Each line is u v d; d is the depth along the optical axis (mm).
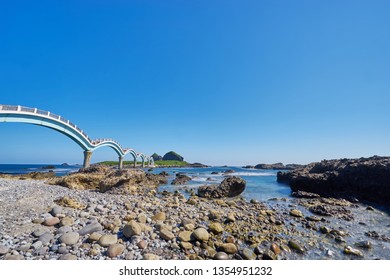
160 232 8719
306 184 27500
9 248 6777
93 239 7742
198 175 66250
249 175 69125
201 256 7691
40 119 36031
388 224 13820
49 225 8719
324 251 9078
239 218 12578
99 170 28703
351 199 22344
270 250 8633
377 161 25406
